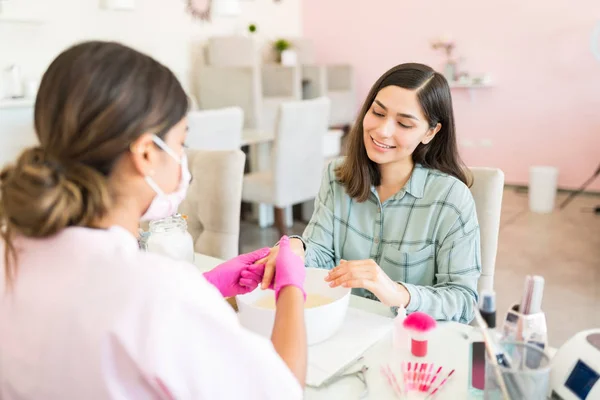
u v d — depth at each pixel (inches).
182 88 24.5
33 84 133.3
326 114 137.2
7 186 21.0
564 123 186.1
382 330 38.1
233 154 63.5
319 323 35.4
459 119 205.3
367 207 52.2
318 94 212.4
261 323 35.2
